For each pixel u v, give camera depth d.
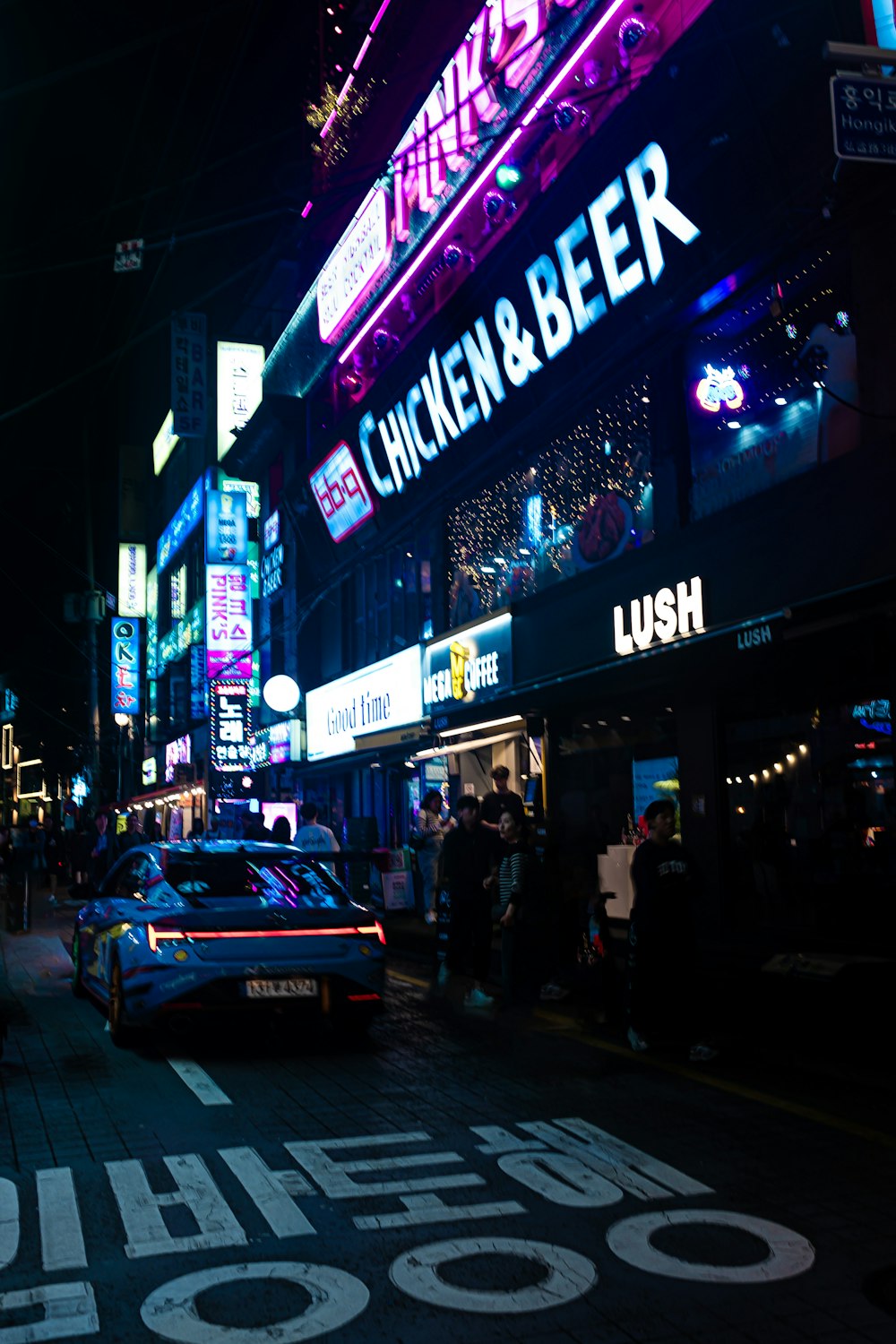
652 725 13.12
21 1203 4.57
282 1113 6.05
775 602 10.47
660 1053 7.56
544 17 14.34
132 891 9.10
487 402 16.55
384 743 20.19
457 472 18.25
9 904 16.83
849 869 10.06
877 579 8.65
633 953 7.55
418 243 18.75
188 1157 5.22
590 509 14.81
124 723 44.78
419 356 18.03
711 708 11.89
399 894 17.39
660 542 12.29
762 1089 6.52
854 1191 4.67
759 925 11.22
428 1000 9.98
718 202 11.34
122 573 50.81
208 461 35.84
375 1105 6.21
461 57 16.84
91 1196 4.66
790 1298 3.62
